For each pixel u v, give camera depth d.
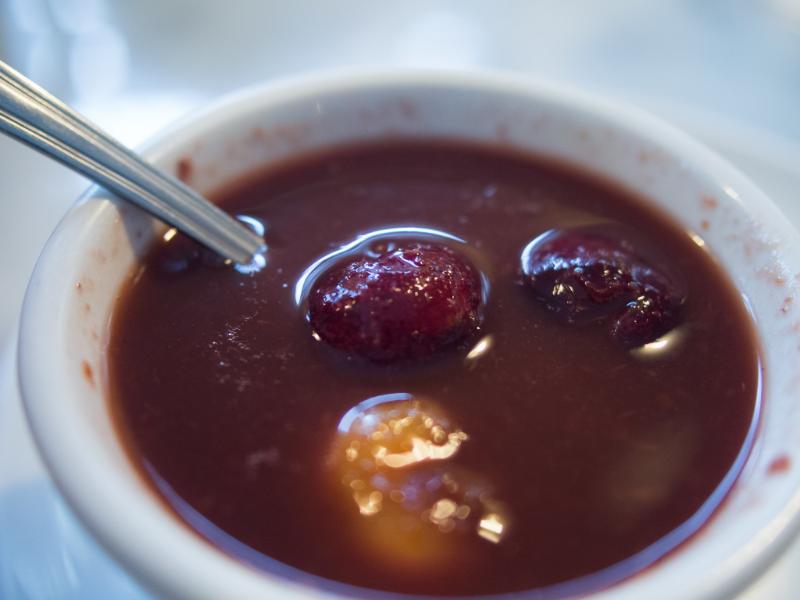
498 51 0.23
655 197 0.15
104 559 0.12
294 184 0.15
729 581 0.09
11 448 0.13
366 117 0.15
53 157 0.12
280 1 0.24
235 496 0.11
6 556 0.12
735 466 0.11
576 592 0.10
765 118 0.21
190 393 0.12
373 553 0.10
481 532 0.11
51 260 0.12
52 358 0.11
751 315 0.13
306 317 0.13
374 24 0.24
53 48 0.22
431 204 0.15
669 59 0.23
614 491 0.11
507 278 0.13
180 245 0.13
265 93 0.15
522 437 0.11
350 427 0.11
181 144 0.14
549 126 0.15
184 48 0.22
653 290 0.13
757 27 0.24
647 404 0.12
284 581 0.09
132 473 0.10
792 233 0.13
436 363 0.12
